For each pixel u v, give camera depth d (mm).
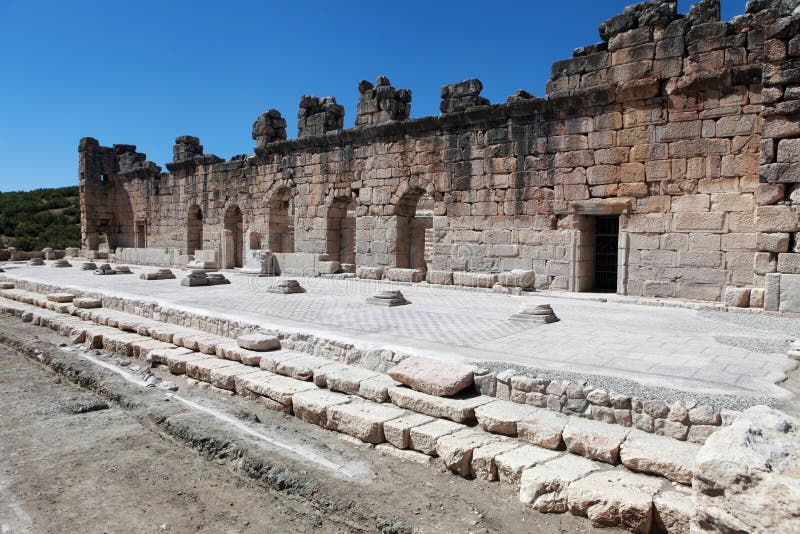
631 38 17906
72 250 45844
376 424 7359
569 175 19688
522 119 20766
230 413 8695
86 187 44156
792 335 11266
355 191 26891
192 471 6953
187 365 11102
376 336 11055
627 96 18172
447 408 7477
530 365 8406
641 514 5141
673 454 5816
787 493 4039
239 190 33500
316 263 26438
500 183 21484
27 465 7012
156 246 41062
